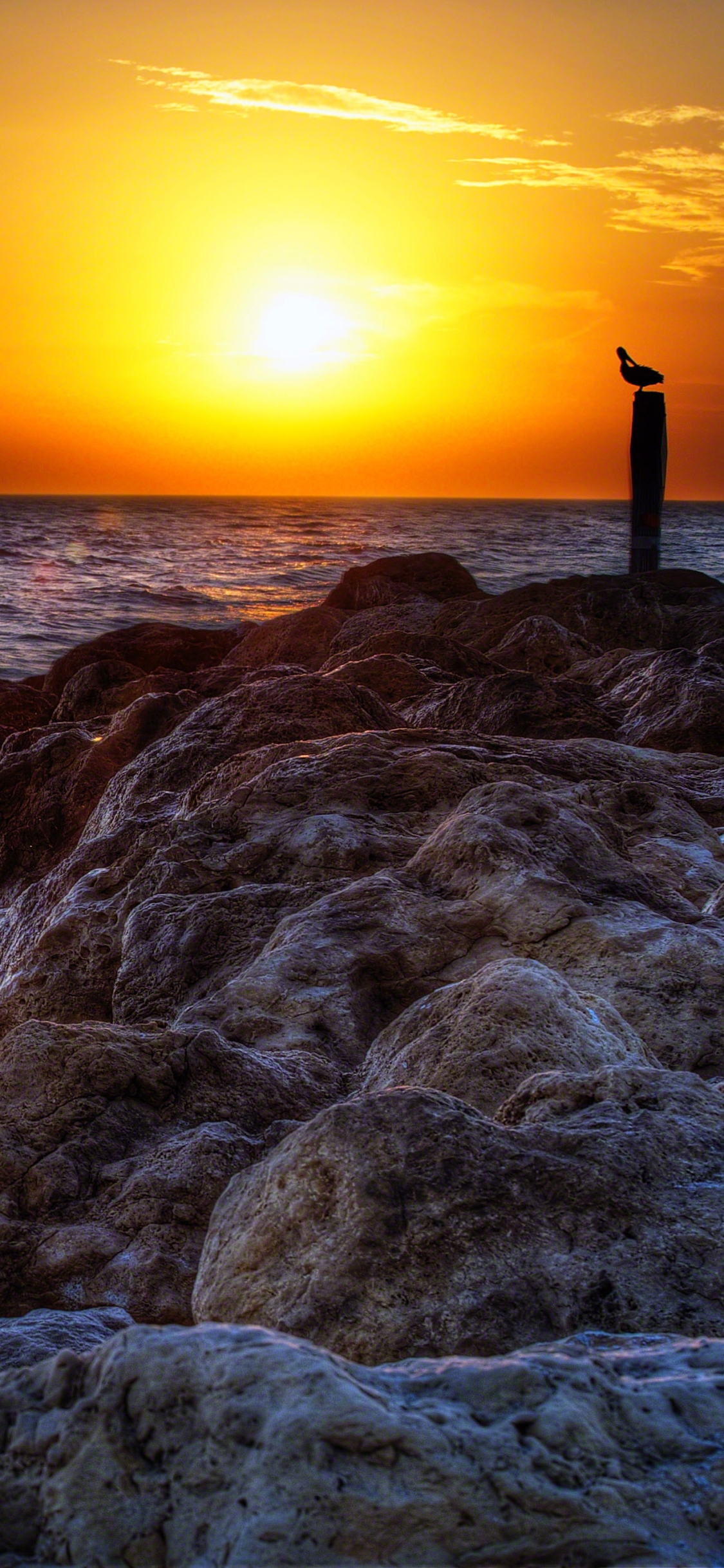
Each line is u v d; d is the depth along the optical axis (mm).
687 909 6754
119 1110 4992
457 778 8500
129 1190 4598
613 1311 2842
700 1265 2928
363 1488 1801
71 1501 1882
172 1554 1807
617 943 5887
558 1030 4648
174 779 10805
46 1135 4855
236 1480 1839
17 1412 2053
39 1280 4340
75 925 7855
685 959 5688
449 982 6129
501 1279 2922
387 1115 3236
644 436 23234
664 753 11070
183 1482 1871
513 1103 3760
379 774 8484
